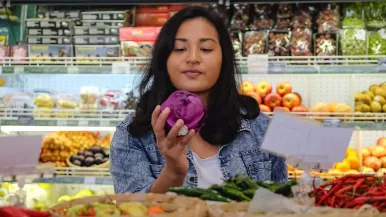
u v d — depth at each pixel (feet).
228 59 7.80
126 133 7.70
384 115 12.28
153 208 5.42
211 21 7.59
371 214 4.99
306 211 5.11
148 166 7.55
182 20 7.51
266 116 8.13
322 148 5.69
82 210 5.39
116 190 7.59
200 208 5.08
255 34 13.05
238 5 13.55
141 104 7.82
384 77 13.23
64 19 12.96
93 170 12.32
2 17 13.50
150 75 8.01
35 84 13.60
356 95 12.60
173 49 7.52
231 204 5.42
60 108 12.78
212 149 7.72
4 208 4.93
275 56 12.61
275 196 5.16
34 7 13.82
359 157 12.62
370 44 12.88
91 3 13.16
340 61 12.21
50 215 5.15
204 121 7.12
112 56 12.88
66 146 12.62
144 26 13.58
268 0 12.80
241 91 8.48
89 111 12.60
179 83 7.45
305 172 5.73
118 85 13.41
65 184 13.21
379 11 13.15
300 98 12.86
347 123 11.79
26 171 5.74
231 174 7.59
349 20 13.00
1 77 13.57
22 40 13.83
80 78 13.52
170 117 6.30
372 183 6.34
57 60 12.71
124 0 13.12
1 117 12.57
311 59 12.37
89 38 12.95
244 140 7.79
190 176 7.50
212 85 7.51
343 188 6.20
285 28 13.21
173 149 6.29
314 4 13.48
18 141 5.70
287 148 5.64
